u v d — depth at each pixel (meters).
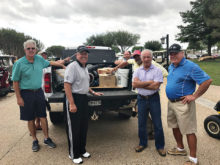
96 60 5.83
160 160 3.18
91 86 4.34
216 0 31.83
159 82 3.20
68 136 3.14
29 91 3.44
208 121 4.06
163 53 17.73
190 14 37.00
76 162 3.09
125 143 3.85
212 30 34.53
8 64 10.66
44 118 3.65
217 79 12.30
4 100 8.24
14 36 44.38
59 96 3.79
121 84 4.43
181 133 3.02
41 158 3.27
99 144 3.81
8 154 3.41
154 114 3.33
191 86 2.96
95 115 3.86
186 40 39.50
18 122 5.16
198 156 3.29
